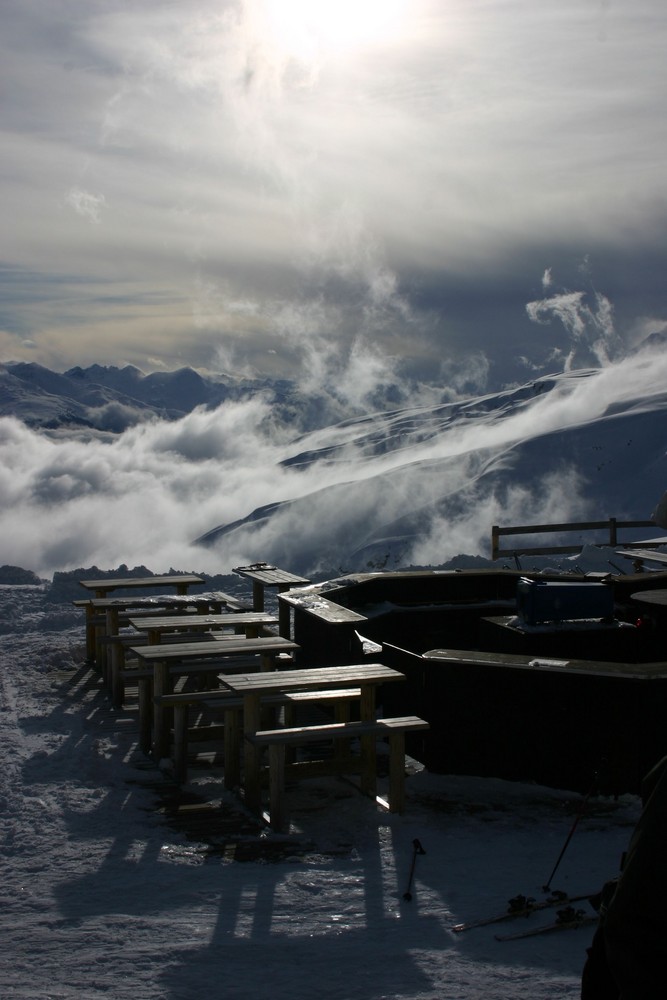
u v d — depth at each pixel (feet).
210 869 16.88
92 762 23.59
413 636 34.58
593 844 18.11
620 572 44.80
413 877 16.39
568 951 13.46
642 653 28.58
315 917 14.69
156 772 22.93
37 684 31.71
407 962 13.07
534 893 15.67
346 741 22.77
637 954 5.98
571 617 27.68
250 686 20.17
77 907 15.15
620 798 20.88
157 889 15.88
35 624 42.29
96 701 29.60
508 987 12.26
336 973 12.73
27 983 12.45
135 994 12.11
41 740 25.44
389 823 19.52
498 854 17.61
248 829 19.13
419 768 23.56
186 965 12.99
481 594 35.96
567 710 21.35
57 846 18.06
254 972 12.79
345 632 26.16
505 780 22.08
